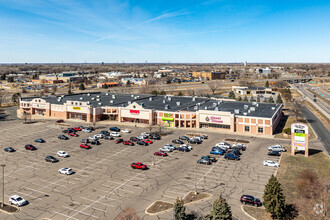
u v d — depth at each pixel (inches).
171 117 4872.0
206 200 2251.5
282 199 1958.7
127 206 2160.4
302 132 3312.0
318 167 2960.1
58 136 4151.1
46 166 3024.1
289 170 2881.4
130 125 5007.4
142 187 2501.2
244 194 2361.0
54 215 2034.9
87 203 2210.9
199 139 3902.6
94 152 3511.3
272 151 3366.1
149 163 3115.2
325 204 2106.3
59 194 2367.1
